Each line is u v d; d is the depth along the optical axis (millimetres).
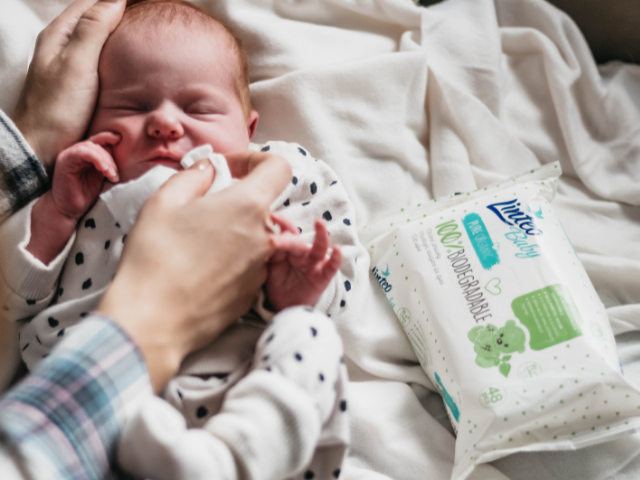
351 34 1217
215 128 875
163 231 622
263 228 673
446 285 913
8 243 790
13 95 937
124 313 570
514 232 928
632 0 1237
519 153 1195
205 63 893
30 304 806
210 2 1115
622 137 1216
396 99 1147
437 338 893
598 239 1119
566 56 1275
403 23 1241
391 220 1051
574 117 1219
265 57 1119
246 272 670
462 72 1222
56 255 824
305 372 632
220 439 549
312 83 1082
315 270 737
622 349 981
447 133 1187
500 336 853
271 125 1098
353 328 930
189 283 610
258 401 574
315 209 926
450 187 1146
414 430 890
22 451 467
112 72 883
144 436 524
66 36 921
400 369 947
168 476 520
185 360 709
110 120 864
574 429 827
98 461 522
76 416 505
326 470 692
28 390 500
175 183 677
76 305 758
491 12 1271
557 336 840
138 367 552
